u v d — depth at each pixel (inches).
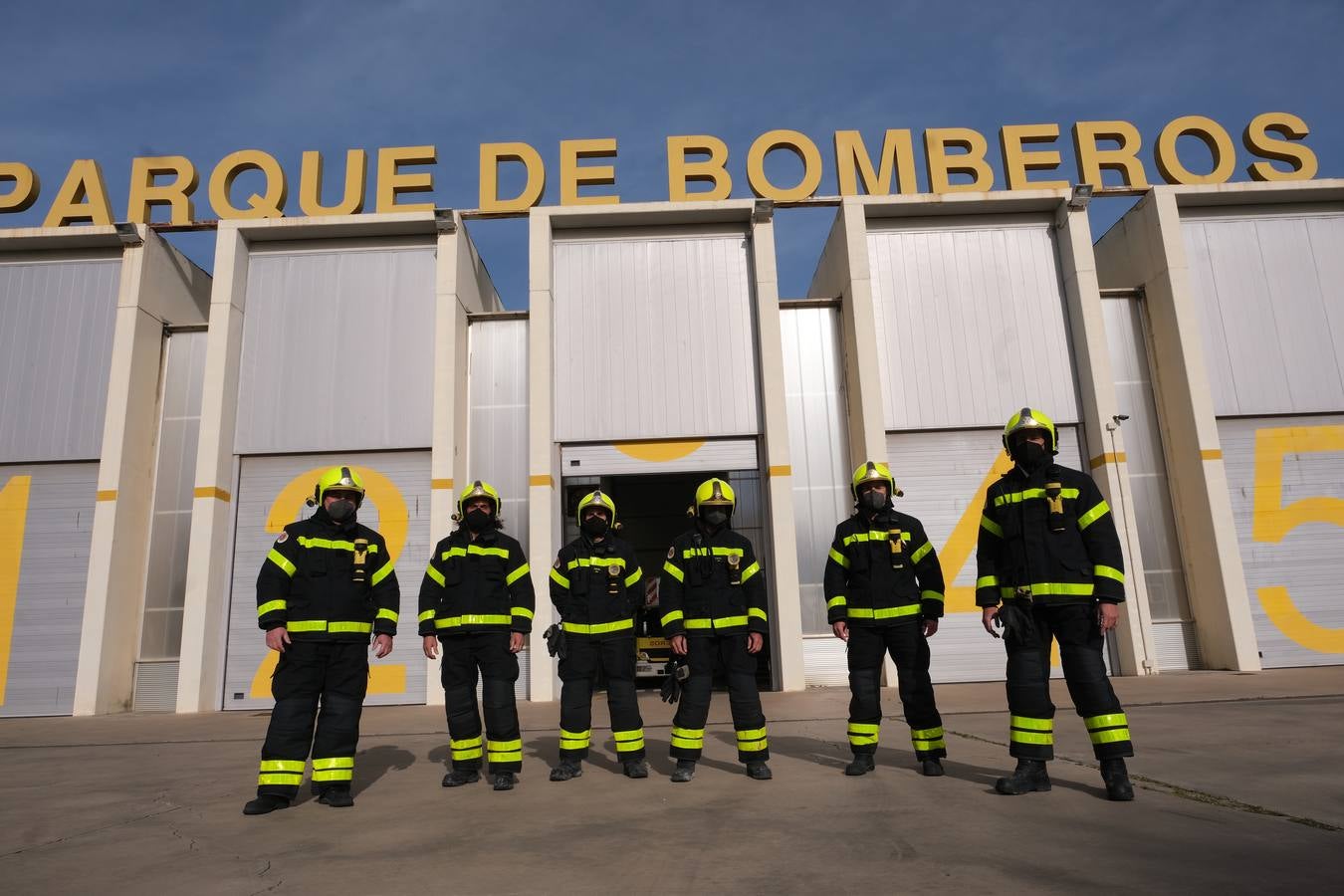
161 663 530.6
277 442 551.2
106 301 571.2
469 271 593.9
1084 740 228.7
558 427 555.5
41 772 248.8
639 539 802.2
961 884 106.0
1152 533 561.3
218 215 577.0
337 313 569.9
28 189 587.2
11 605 532.4
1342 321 574.2
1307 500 553.9
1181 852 117.4
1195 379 546.6
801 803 160.2
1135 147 598.2
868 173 589.9
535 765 227.3
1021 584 169.2
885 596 195.3
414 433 552.7
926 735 188.1
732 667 199.3
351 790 195.0
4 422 553.9
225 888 116.0
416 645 526.3
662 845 132.0
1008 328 575.2
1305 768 180.1
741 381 562.6
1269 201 589.0
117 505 526.0
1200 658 538.9
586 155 599.8
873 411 538.6
